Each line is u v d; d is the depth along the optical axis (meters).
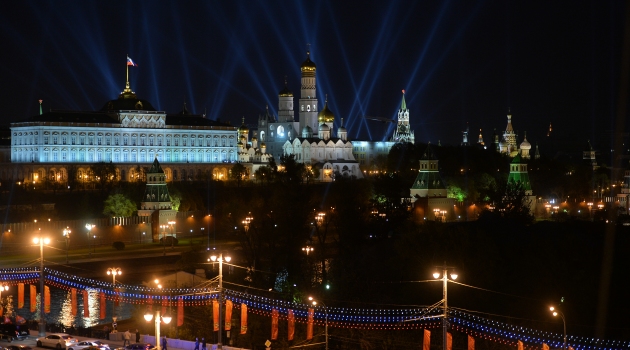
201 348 155.25
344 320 169.25
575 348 159.88
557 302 187.88
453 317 162.25
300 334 173.50
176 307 188.88
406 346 165.00
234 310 181.38
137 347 146.88
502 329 167.00
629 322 184.12
